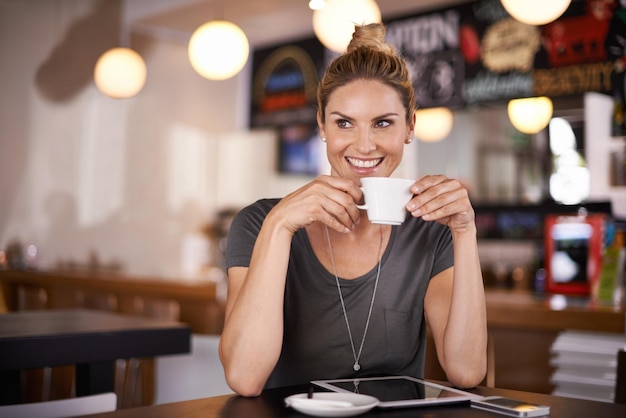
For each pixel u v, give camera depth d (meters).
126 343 2.11
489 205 4.92
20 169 5.02
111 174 5.45
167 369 3.52
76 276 4.28
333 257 1.48
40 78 5.12
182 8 5.15
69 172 5.25
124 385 3.49
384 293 1.47
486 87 4.50
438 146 5.37
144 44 5.64
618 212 4.28
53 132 5.18
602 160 4.24
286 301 1.47
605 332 2.64
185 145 5.91
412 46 4.83
